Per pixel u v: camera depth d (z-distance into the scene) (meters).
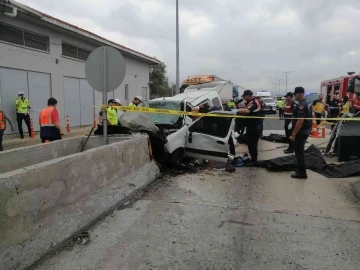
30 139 11.92
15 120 12.87
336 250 3.36
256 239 3.62
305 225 4.00
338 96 19.03
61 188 3.59
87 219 3.87
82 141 6.23
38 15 12.48
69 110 16.27
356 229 3.88
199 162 7.58
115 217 4.22
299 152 6.22
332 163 7.73
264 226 3.97
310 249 3.39
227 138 6.74
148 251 3.34
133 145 5.50
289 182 6.01
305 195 5.22
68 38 15.80
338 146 8.09
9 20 12.24
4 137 12.24
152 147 6.61
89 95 17.98
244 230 3.86
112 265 3.07
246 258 3.21
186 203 4.80
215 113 7.04
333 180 6.14
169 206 4.65
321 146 10.47
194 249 3.39
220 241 3.57
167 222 4.08
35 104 13.94
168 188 5.56
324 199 5.01
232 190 5.48
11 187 2.88
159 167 6.75
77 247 3.40
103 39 17.58
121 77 5.43
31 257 2.98
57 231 3.39
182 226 3.96
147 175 5.83
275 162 7.26
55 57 14.93
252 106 7.23
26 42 13.26
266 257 3.23
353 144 7.80
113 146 4.79
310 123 6.12
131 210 4.48
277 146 10.68
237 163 7.45
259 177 6.39
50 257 3.18
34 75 13.82
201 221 4.12
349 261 3.14
